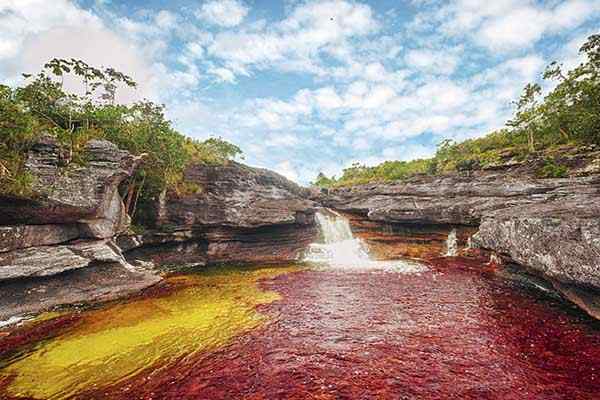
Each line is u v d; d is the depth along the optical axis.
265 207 40.47
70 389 11.11
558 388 10.60
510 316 17.31
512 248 21.56
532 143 44.59
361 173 85.75
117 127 31.89
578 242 15.18
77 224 23.02
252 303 20.38
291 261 36.09
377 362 12.59
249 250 38.41
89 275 21.81
